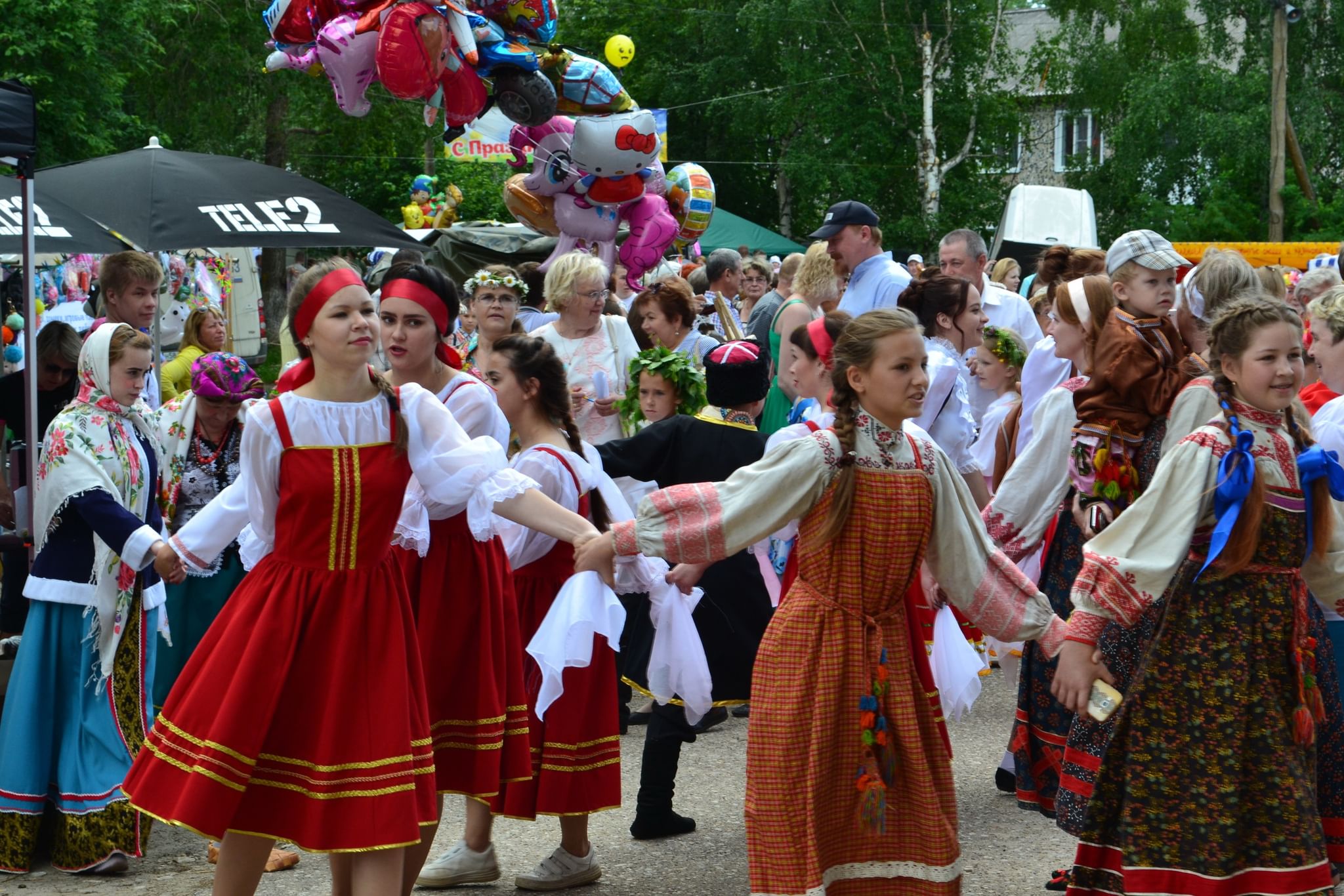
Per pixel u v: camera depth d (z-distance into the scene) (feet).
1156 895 11.06
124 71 73.26
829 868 11.10
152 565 15.67
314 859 15.12
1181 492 11.08
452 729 12.72
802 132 107.55
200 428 16.65
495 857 14.29
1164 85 96.84
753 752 11.18
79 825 14.88
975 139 106.32
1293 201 90.74
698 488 11.40
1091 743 12.39
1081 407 13.03
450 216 70.49
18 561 17.19
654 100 118.42
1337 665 13.85
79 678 15.20
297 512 11.13
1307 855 10.80
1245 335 11.11
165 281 45.06
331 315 11.19
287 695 11.00
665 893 13.92
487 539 12.10
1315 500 11.34
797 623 11.20
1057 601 14.33
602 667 14.14
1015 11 127.44
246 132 92.12
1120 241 13.50
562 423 14.53
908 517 11.14
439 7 27.02
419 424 11.63
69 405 15.49
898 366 11.02
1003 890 13.83
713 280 30.91
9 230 19.52
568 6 122.42
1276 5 87.45
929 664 12.41
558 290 21.22
